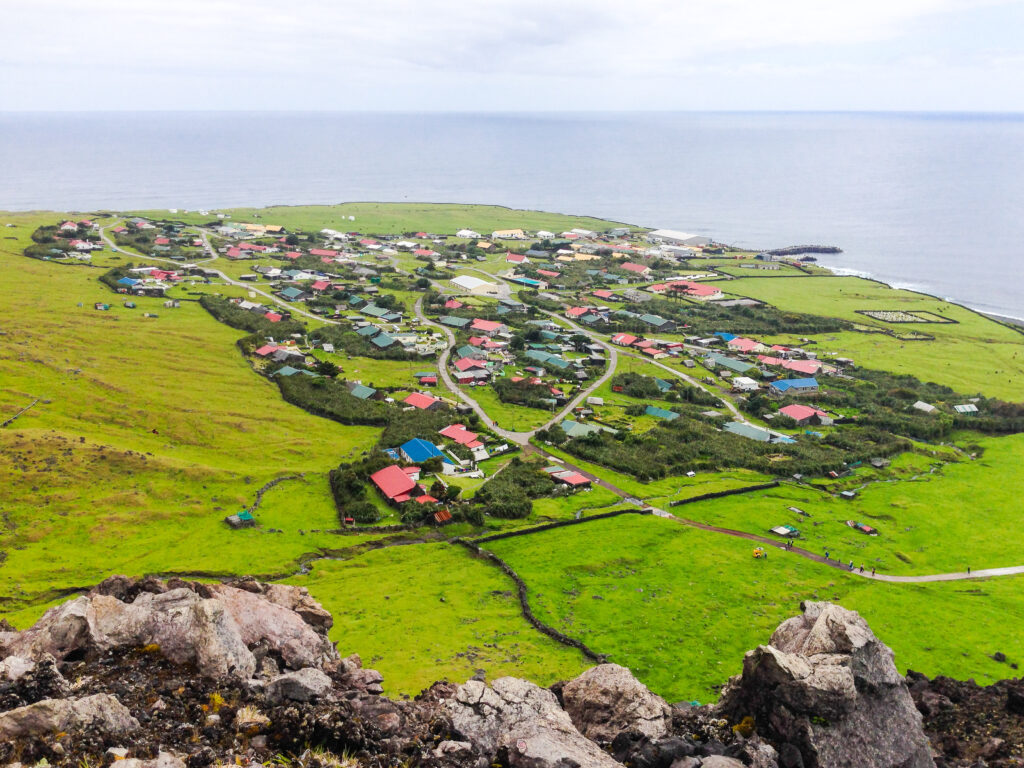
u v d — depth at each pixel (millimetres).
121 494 113688
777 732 30422
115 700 26453
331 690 29594
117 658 30531
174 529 105938
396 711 29188
